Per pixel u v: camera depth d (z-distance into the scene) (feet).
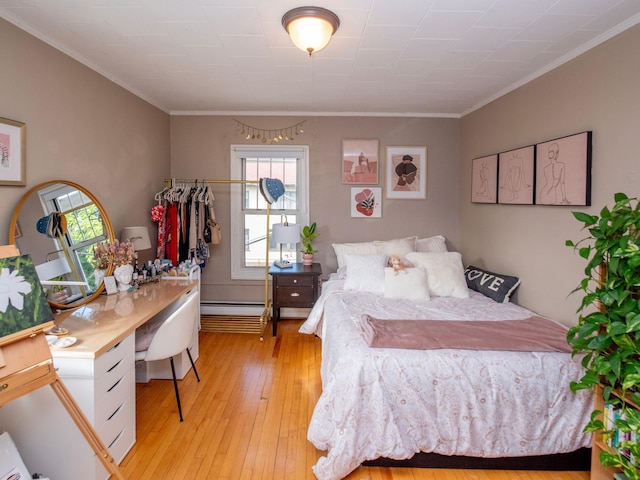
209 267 14.05
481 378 6.17
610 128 7.02
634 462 5.01
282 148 13.57
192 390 8.90
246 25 6.89
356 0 6.00
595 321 5.20
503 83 10.14
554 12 6.36
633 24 6.52
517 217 10.03
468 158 12.88
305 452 6.70
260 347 11.58
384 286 10.43
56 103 7.58
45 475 5.56
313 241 13.79
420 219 13.70
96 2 6.07
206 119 13.47
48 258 7.23
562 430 6.15
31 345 4.63
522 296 9.85
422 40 7.47
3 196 6.38
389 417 6.03
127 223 10.47
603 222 5.24
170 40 7.52
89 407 5.55
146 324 8.75
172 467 6.28
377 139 13.52
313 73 9.43
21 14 6.45
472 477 6.17
